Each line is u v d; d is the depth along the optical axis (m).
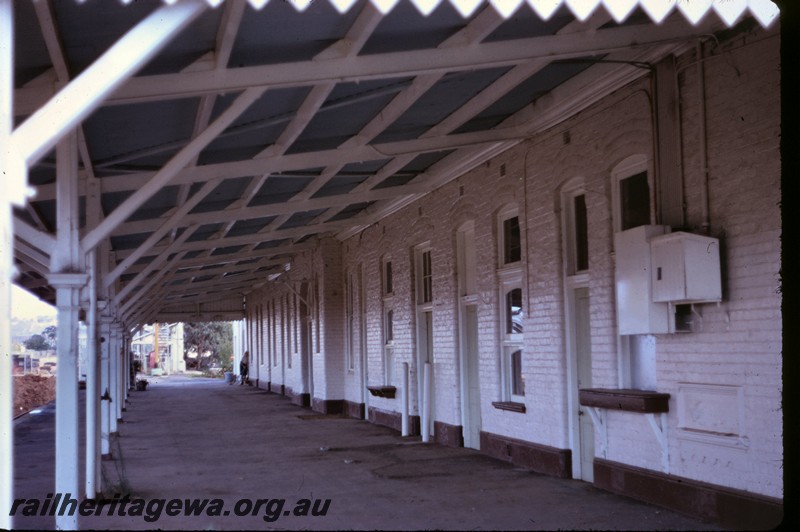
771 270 6.76
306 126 9.42
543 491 9.20
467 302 13.52
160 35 3.70
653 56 8.14
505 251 12.14
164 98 6.38
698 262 7.22
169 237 15.15
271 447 14.29
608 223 9.10
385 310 17.94
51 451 14.50
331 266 21.56
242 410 23.59
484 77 8.73
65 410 6.55
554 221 10.29
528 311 10.96
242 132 8.70
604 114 9.20
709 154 7.47
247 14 5.89
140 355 72.88
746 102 7.04
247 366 41.84
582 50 7.29
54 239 6.62
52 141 3.56
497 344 12.12
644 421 8.43
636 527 7.20
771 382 6.74
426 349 15.74
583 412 9.94
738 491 7.05
